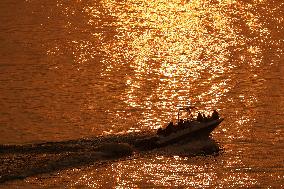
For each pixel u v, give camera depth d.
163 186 167.25
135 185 168.25
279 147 187.75
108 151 177.88
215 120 187.50
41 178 167.88
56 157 174.88
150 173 172.38
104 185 166.88
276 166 177.00
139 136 189.75
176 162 176.50
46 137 196.25
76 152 177.62
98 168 172.88
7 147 179.38
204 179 171.25
